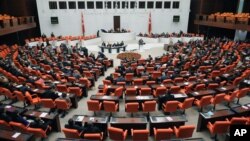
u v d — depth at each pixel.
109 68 17.48
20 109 7.86
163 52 23.86
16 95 9.48
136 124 6.96
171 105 8.27
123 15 30.34
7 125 6.52
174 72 12.96
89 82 11.94
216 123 6.54
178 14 30.92
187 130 6.40
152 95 9.92
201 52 18.56
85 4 29.31
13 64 14.91
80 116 7.36
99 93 10.14
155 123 6.97
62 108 8.79
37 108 9.66
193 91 9.80
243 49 18.86
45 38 25.89
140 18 30.69
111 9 29.94
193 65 14.84
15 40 26.66
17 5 26.62
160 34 29.56
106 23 30.47
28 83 10.86
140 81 11.37
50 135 7.53
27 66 14.61
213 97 9.23
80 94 10.34
